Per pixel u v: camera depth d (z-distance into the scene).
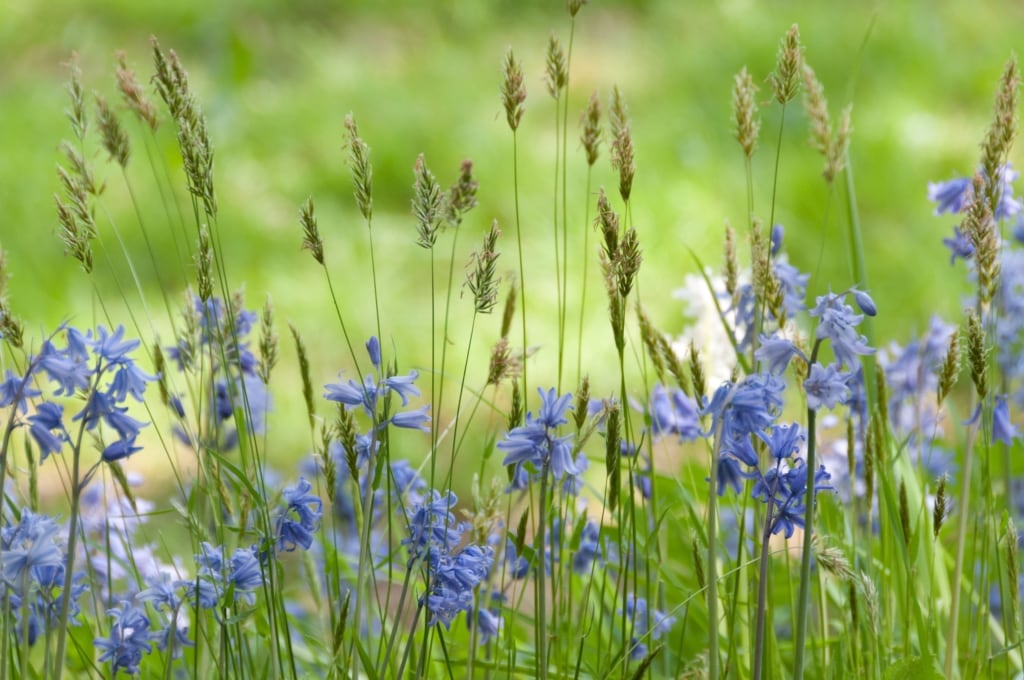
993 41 12.65
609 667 2.76
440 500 2.58
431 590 2.54
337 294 8.45
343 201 9.85
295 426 7.09
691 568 3.85
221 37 12.34
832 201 9.50
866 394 3.62
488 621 3.04
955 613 3.06
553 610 2.88
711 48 12.50
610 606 3.66
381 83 11.81
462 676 3.65
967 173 10.10
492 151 10.38
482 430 6.95
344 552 3.97
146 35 12.66
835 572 2.47
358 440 2.68
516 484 3.13
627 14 13.76
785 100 2.81
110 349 2.43
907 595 3.02
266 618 3.06
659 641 3.39
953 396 6.79
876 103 11.33
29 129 10.61
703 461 4.48
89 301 8.14
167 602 2.64
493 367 2.68
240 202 9.63
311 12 13.38
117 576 3.53
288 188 9.90
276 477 3.93
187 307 3.07
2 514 2.52
